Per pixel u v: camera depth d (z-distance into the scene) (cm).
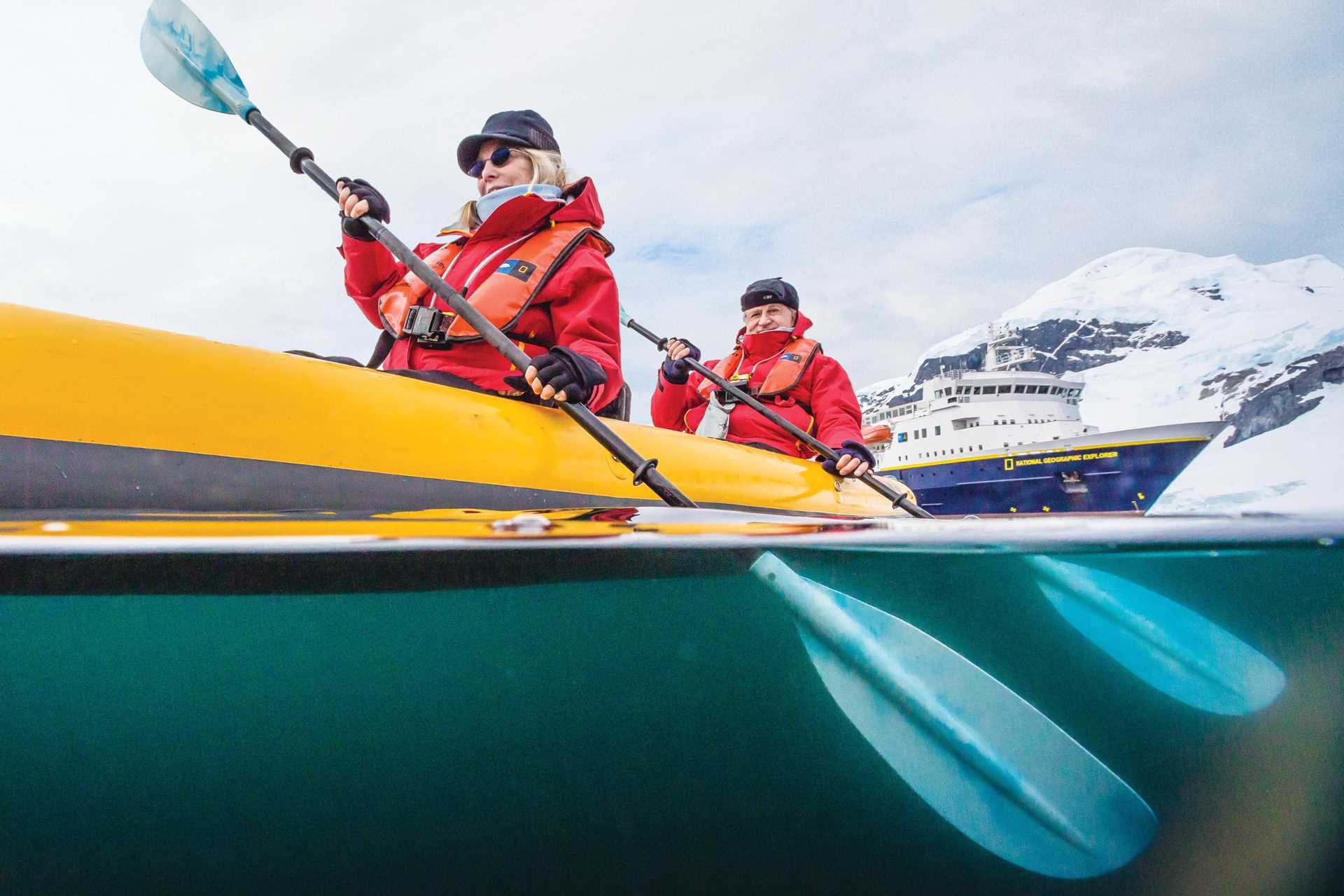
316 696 97
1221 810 120
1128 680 133
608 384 221
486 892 99
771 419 371
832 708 115
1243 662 138
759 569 115
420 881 100
